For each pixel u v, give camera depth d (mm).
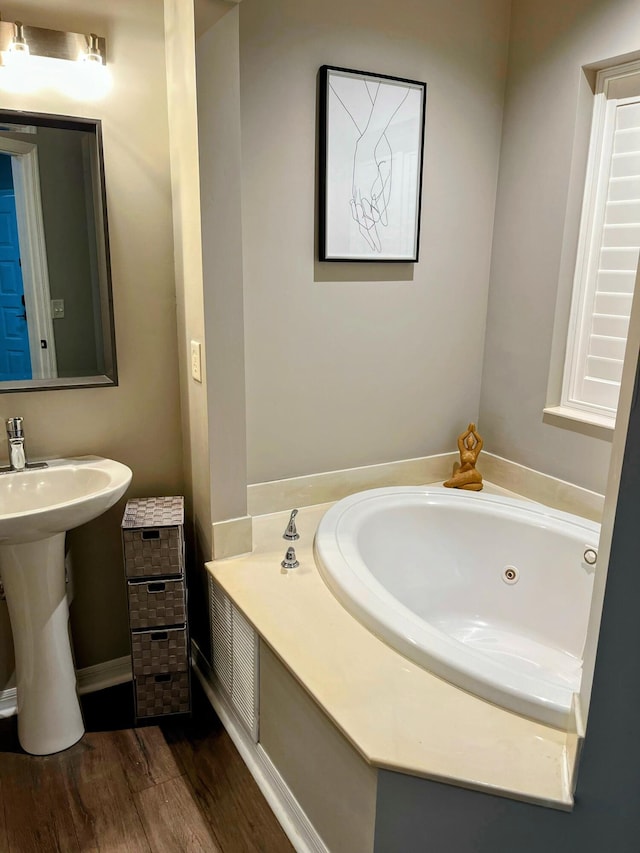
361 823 1416
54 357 2061
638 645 1148
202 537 2207
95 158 1984
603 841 1288
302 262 2260
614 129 2229
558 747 1344
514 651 2271
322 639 1672
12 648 2158
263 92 2051
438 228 2527
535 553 2295
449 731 1374
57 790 1869
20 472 1977
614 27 2074
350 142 2223
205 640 2309
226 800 1843
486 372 2783
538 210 2438
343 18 2137
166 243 2170
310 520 2383
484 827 1301
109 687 2342
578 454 2391
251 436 2318
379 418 2592
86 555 2248
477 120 2500
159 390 2270
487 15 2416
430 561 2430
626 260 2250
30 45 1806
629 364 1132
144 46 1991
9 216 1917
